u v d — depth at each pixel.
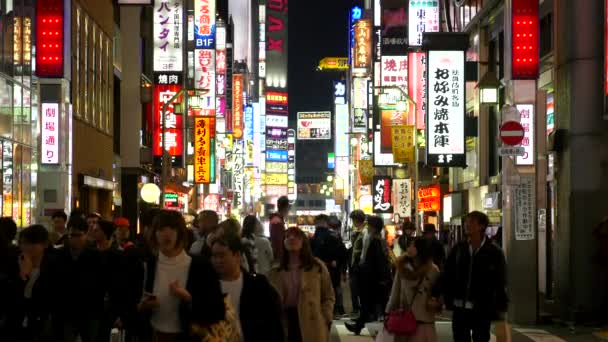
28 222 31.81
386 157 64.00
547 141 27.25
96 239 14.85
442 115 40.09
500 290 14.39
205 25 69.38
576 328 23.69
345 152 157.50
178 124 55.62
